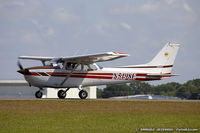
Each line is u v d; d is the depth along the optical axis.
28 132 41.47
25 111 55.50
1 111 55.00
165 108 64.06
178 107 66.06
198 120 51.75
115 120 49.81
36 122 47.41
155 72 88.31
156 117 53.28
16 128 43.66
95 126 45.59
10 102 64.38
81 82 81.06
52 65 78.81
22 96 137.12
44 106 60.88
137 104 68.25
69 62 79.56
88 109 59.62
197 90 193.38
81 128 44.16
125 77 85.25
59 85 78.94
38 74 76.81
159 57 88.81
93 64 82.25
